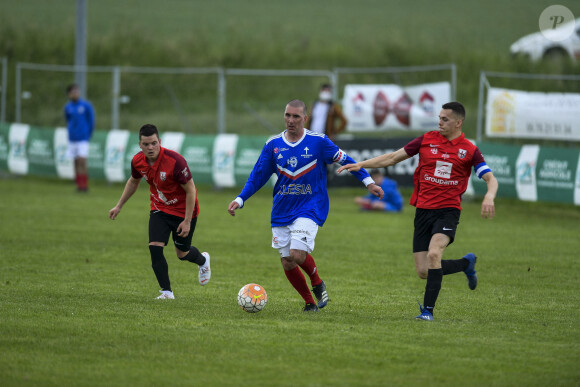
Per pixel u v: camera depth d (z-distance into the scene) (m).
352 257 36.16
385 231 44.81
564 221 50.19
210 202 57.28
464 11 193.75
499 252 37.94
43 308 23.52
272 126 85.94
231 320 22.50
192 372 17.38
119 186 66.50
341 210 54.75
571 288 29.48
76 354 18.58
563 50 92.50
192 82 96.69
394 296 27.50
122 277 30.05
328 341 20.06
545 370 17.78
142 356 18.52
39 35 101.19
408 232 44.53
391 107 62.56
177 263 33.94
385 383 16.75
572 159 48.84
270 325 21.89
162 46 101.19
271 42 117.56
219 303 25.56
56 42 99.56
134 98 91.69
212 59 100.56
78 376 16.97
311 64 102.62
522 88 83.62
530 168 51.03
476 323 22.81
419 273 24.11
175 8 176.50
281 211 24.42
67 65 96.50
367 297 27.23
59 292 26.50
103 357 18.39
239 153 61.16
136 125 85.31
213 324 21.88
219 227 45.16
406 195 63.22
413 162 57.41
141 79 94.69
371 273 32.25
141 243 38.66
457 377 17.22
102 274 30.52
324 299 24.95
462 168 23.53
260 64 101.12
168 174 25.30
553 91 77.38
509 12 192.50
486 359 18.61
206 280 28.19
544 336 21.14
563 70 79.69
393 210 54.00
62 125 83.88
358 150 58.78
